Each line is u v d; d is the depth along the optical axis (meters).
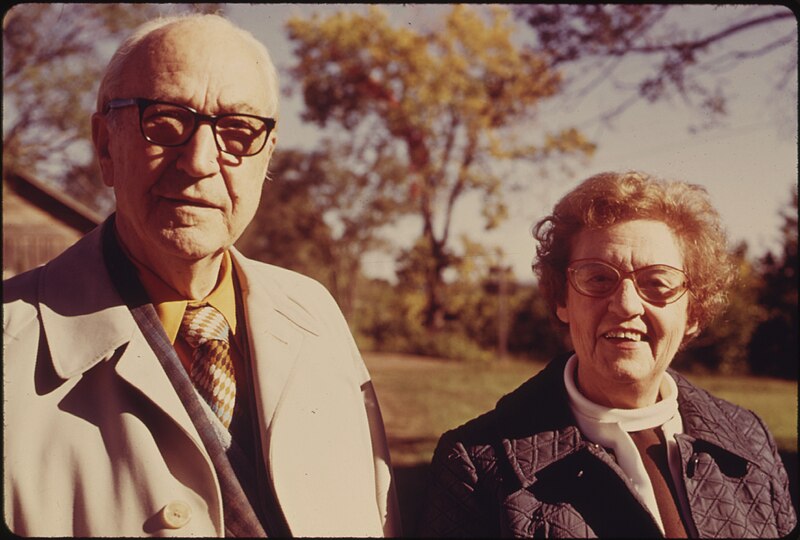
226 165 1.67
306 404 1.85
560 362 1.97
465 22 26.30
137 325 1.69
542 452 1.76
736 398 12.58
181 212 1.63
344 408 1.94
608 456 1.74
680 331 1.79
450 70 26.48
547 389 1.91
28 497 1.48
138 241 1.76
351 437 1.92
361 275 31.12
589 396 1.85
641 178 1.81
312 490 1.77
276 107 1.82
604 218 1.77
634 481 1.75
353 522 1.83
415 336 27.05
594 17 6.36
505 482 1.75
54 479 1.51
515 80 8.01
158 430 1.61
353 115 29.11
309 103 28.56
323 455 1.83
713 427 1.86
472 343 25.62
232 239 1.74
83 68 12.71
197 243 1.65
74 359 1.60
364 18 27.44
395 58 27.20
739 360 17.77
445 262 28.23
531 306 23.78
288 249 32.09
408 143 29.05
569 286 1.84
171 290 1.79
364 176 29.80
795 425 9.18
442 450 1.86
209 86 1.65
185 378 1.69
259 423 1.78
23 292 1.71
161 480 1.54
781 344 17.17
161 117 1.62
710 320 1.91
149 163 1.63
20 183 14.73
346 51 27.69
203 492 1.59
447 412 10.88
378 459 2.09
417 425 9.65
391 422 9.92
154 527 1.51
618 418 1.80
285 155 31.69
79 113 12.95
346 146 30.02
